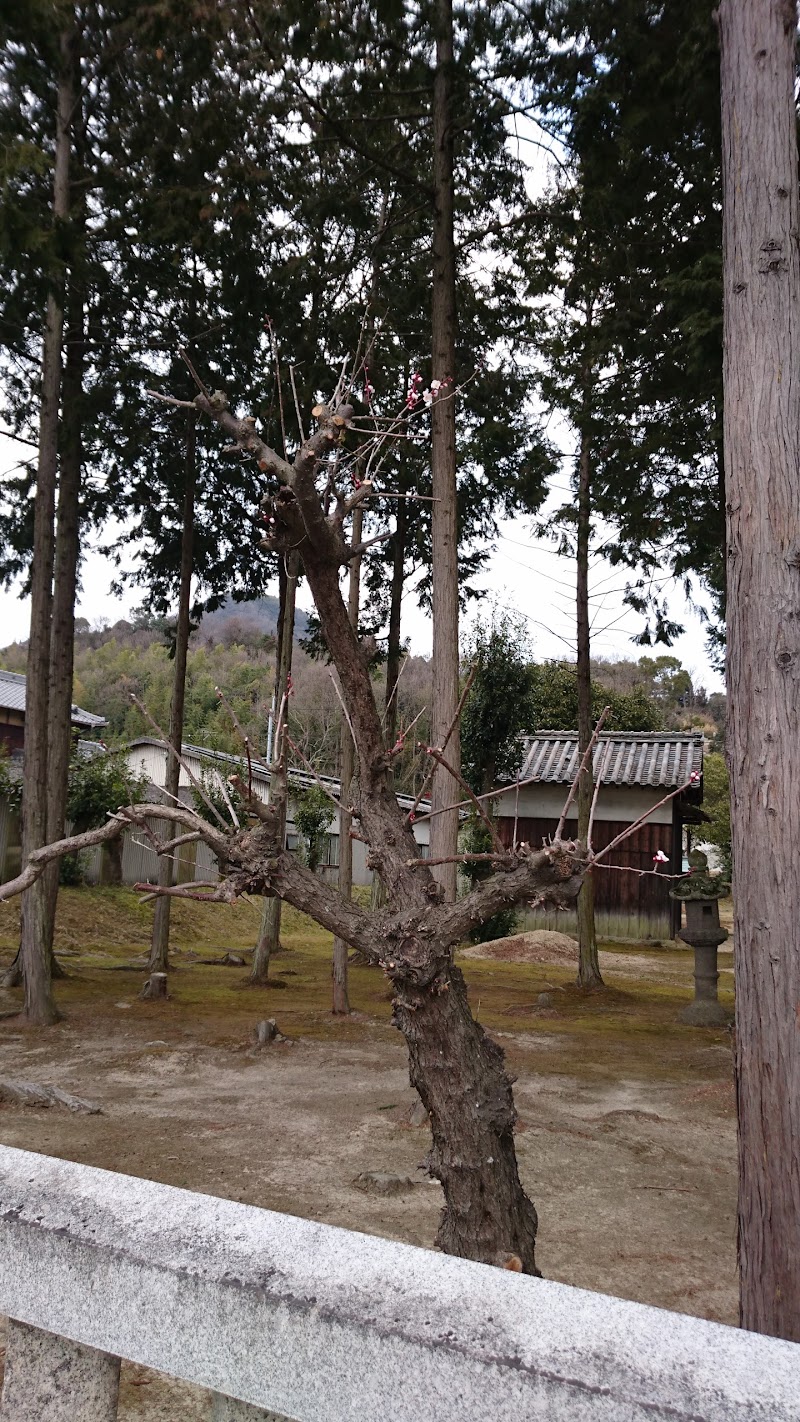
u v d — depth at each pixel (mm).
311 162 9859
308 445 2365
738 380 3020
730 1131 6504
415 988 2434
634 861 21500
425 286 10633
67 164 10102
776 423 2920
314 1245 1198
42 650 10000
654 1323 1038
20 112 9484
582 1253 4258
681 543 10391
